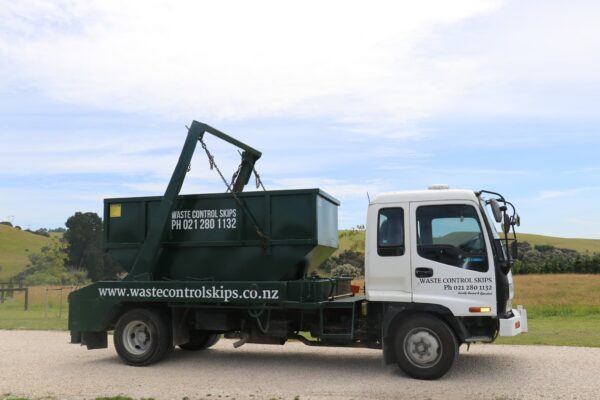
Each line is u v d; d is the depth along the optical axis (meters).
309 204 10.23
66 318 20.58
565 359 10.72
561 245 91.44
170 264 11.09
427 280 9.08
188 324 10.99
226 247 10.70
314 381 9.04
